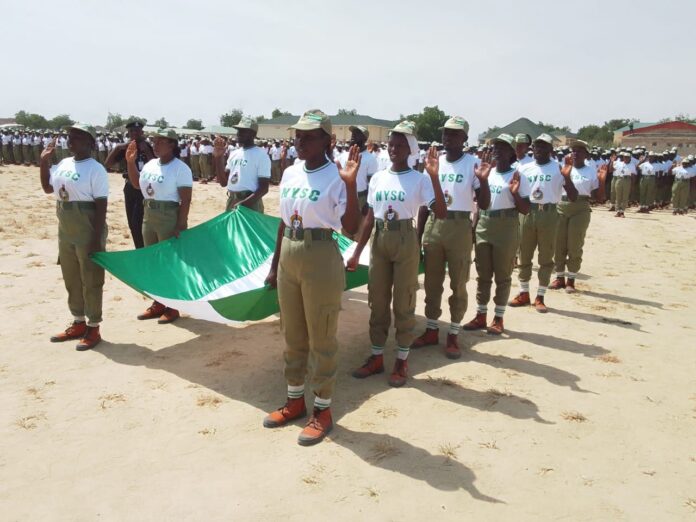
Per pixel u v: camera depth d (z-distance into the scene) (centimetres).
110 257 568
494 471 384
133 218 773
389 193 492
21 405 461
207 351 593
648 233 1564
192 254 634
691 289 927
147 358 569
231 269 645
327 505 343
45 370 532
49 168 595
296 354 438
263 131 7700
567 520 336
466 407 476
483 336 662
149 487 358
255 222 691
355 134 805
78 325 614
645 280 991
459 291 575
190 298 588
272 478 370
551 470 387
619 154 1939
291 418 447
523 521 334
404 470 382
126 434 421
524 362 582
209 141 2550
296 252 403
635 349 629
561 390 514
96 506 339
